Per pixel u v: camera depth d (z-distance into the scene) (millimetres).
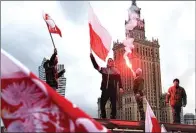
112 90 16422
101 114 16312
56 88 16609
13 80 7402
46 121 7238
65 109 7203
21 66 7398
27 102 7332
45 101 7289
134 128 14727
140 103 17359
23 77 7379
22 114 7328
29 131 7254
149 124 11742
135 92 17594
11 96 7402
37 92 7320
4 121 7352
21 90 7363
